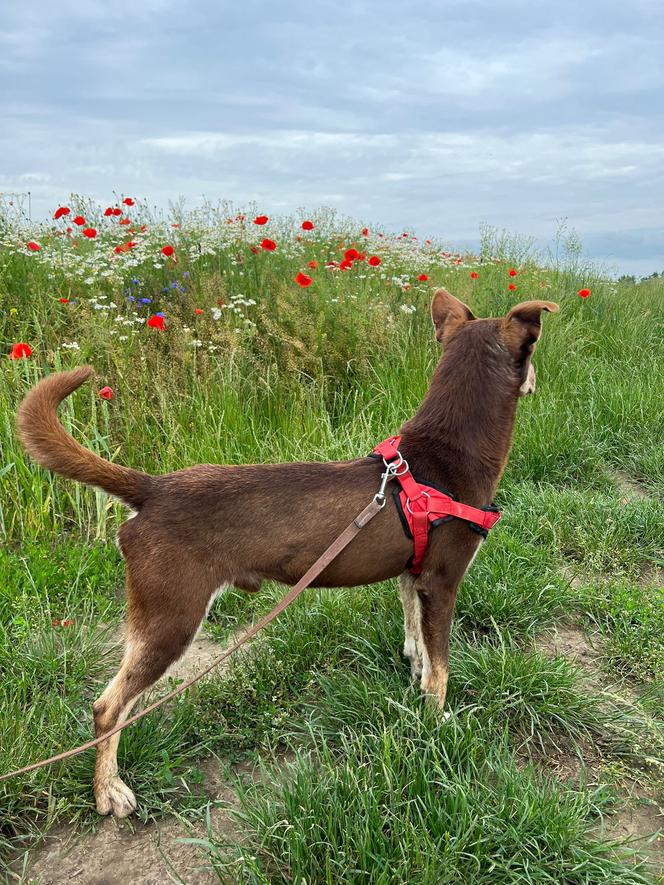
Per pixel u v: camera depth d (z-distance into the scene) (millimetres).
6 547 1600
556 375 2695
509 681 1191
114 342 2014
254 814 952
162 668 996
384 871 846
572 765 1100
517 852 902
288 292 2473
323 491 1044
